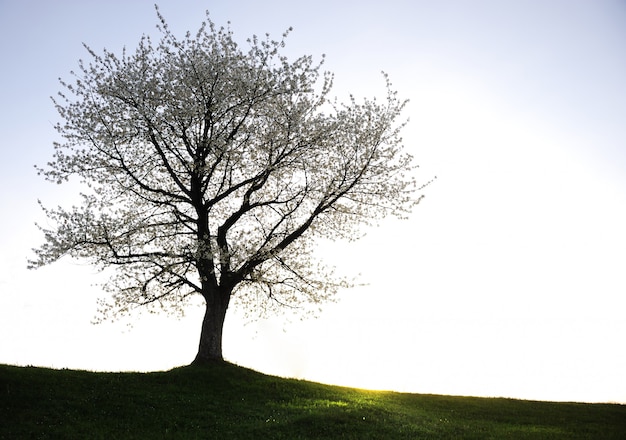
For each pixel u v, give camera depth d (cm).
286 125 2502
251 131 2447
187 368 2231
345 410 1938
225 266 2392
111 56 2461
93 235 2266
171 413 1797
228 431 1673
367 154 2612
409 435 1736
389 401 2262
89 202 2420
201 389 2064
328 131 2544
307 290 2572
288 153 2484
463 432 1825
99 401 1828
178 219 2444
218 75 2405
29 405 1712
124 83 2394
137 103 2403
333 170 2623
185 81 2380
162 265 2320
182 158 2403
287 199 2620
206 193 2634
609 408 2434
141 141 2442
